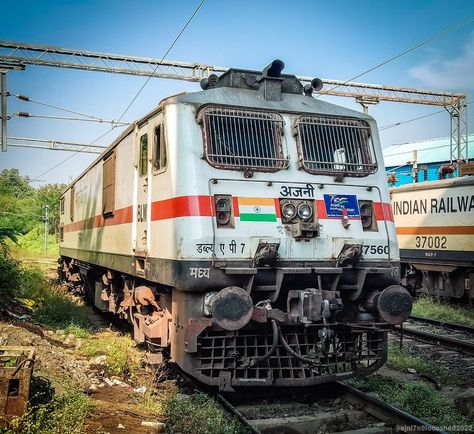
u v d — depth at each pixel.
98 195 12.46
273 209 6.87
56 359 7.84
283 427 5.98
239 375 6.77
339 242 7.01
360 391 6.71
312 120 7.49
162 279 6.98
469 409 6.55
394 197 18.39
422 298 17.06
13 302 12.55
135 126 8.67
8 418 5.23
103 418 6.00
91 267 14.08
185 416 6.04
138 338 8.77
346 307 7.36
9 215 39.84
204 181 6.68
